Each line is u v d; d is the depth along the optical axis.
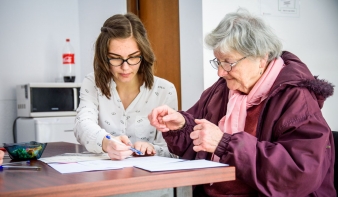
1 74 3.86
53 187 0.98
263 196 1.29
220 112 1.70
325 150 1.32
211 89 1.82
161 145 1.89
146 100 1.94
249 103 1.54
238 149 1.27
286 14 2.43
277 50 1.51
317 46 2.51
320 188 1.42
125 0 3.63
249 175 1.27
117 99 1.91
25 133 3.49
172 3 3.14
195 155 1.66
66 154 1.69
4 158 1.67
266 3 2.40
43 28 4.06
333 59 2.55
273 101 1.46
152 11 3.40
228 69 1.48
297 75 1.46
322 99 1.45
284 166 1.25
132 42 1.71
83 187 1.01
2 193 0.94
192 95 2.88
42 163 1.45
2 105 3.85
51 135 3.29
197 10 2.78
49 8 4.09
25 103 3.47
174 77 3.17
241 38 1.42
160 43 3.31
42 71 4.05
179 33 3.04
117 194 1.05
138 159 1.44
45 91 3.41
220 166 1.21
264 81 1.51
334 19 2.55
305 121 1.35
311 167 1.24
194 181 1.14
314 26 2.50
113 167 1.24
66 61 3.96
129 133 1.91
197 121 1.36
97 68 1.84
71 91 3.49
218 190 1.52
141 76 1.90
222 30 1.47
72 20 4.20
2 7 3.87
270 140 1.42
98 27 3.92
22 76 3.96
